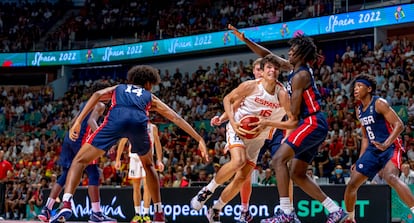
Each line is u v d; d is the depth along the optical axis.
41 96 24.70
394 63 16.88
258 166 12.59
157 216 5.93
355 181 6.42
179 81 22.09
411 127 14.00
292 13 20.55
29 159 18.66
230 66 21.98
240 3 23.55
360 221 7.80
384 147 6.14
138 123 5.56
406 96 15.26
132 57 22.72
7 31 27.80
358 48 20.03
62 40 25.50
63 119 21.89
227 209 8.55
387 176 6.37
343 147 13.61
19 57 24.98
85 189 9.71
